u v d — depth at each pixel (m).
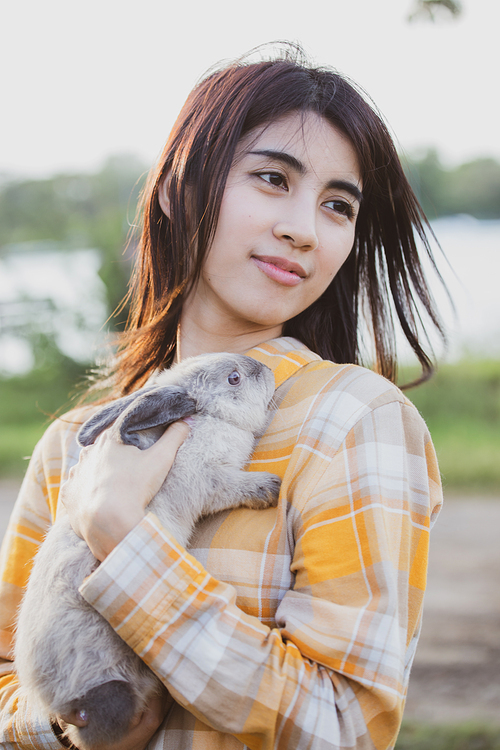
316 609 1.56
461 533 8.39
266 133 1.98
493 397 13.91
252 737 1.50
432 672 5.02
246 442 2.05
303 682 1.49
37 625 1.90
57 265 20.44
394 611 1.54
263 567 1.70
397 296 2.57
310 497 1.69
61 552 1.94
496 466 10.89
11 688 2.07
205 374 2.17
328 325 2.51
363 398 1.78
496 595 6.41
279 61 2.13
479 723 4.26
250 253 2.00
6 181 26.33
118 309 2.80
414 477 1.76
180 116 2.30
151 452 1.82
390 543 1.61
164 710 1.82
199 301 2.33
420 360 2.65
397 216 2.44
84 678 1.83
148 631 1.53
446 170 23.36
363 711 1.48
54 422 2.45
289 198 1.99
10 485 12.18
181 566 1.57
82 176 26.59
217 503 1.88
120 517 1.64
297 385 1.97
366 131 2.07
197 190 2.04
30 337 19.00
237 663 1.48
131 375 2.49
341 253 2.10
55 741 1.88
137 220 2.69
